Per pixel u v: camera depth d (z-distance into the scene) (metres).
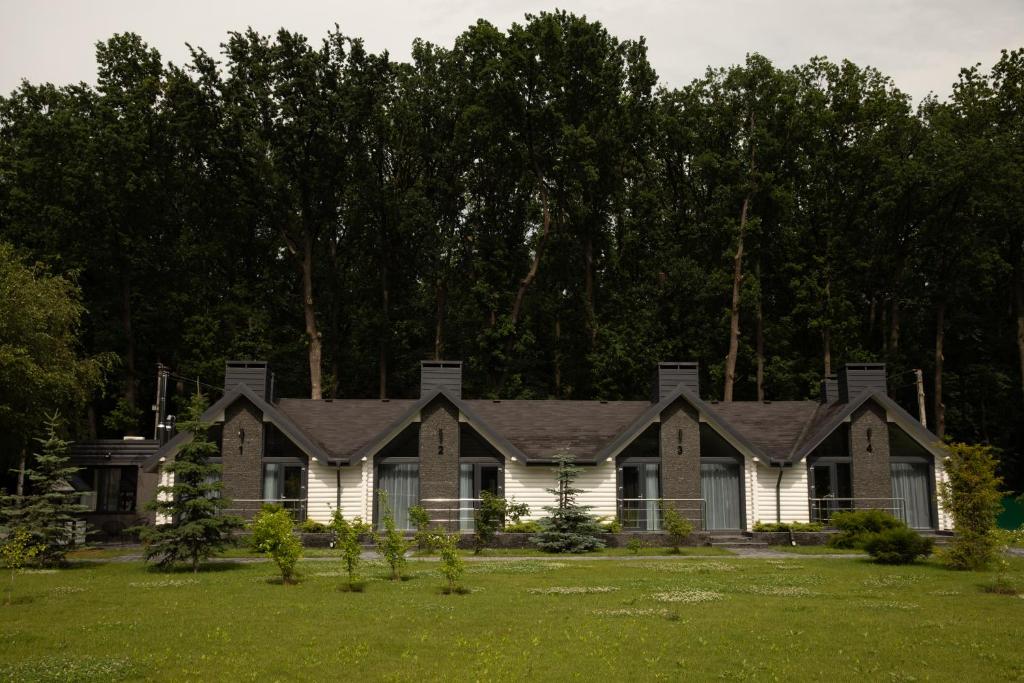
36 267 39.22
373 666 13.06
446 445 35.53
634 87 58.19
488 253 58.59
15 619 16.70
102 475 40.28
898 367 56.19
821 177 59.28
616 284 60.38
